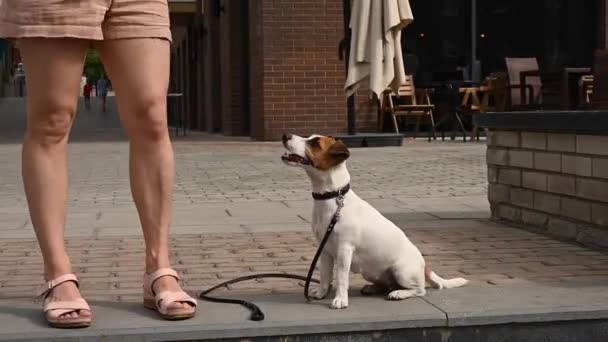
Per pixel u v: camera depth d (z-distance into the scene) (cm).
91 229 607
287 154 365
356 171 974
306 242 553
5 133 2028
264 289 417
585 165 528
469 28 1535
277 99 1452
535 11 1534
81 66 350
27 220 654
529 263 479
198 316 354
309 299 384
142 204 368
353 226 367
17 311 368
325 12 1446
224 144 1451
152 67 355
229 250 527
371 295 394
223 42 1791
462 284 409
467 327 354
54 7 336
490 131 641
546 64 1539
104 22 350
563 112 537
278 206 725
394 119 1420
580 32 1531
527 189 597
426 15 1528
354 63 1250
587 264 475
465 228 603
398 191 811
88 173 1009
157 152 366
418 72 1537
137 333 332
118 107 366
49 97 346
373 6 1228
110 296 402
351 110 1330
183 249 530
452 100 1474
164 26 360
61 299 346
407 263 380
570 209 549
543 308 362
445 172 962
